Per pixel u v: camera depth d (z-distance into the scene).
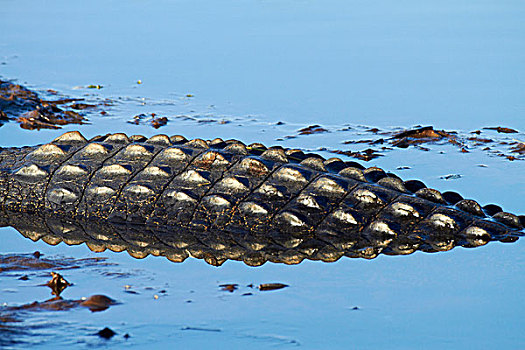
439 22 57.56
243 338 15.51
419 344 15.14
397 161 29.20
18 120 35.97
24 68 46.62
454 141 31.30
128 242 21.62
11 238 21.98
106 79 43.69
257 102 38.03
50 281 18.31
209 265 19.73
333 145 31.47
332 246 20.70
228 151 23.61
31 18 63.75
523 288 17.55
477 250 19.95
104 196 23.25
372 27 56.12
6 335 15.58
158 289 18.11
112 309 16.92
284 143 31.81
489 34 52.47
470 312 16.42
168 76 43.66
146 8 67.56
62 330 15.89
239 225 21.89
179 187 22.67
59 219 23.52
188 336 15.62
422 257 19.66
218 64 45.69
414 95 38.25
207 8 66.50
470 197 24.56
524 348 14.88
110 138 25.03
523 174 27.05
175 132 33.62
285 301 17.25
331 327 15.92
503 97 37.38
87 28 58.62
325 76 42.22
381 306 16.84
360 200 21.55
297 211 21.59
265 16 61.62
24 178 24.25
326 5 66.88
